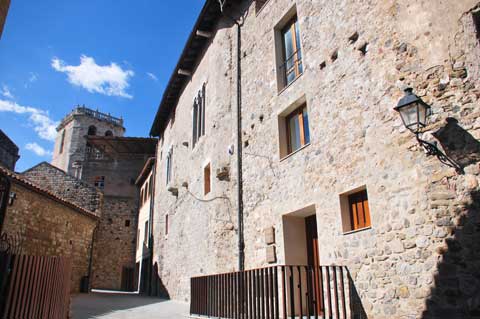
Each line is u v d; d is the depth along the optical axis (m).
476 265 5.72
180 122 20.91
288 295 9.32
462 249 5.92
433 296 6.12
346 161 8.30
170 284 19.28
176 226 19.41
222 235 12.62
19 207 15.13
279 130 10.99
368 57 8.22
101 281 31.47
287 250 9.81
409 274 6.53
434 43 6.98
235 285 9.03
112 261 32.41
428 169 6.60
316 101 9.57
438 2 7.05
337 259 8.07
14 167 22.33
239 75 13.83
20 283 6.29
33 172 26.03
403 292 6.57
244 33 14.13
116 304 15.20
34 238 16.34
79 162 39.00
